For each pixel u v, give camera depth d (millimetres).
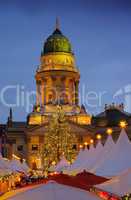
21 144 131000
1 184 38344
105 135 127250
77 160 37344
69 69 142625
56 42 147750
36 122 132375
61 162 48688
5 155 130125
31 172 54875
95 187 15758
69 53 147125
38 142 126125
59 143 86750
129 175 16062
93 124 135375
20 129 131500
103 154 28359
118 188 15688
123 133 24016
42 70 142625
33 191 11539
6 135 131500
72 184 15070
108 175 21250
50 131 89062
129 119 133250
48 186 11781
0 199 12203
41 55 148250
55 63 143875
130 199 16719
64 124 89938
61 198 11062
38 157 120500
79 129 126875
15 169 44594
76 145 123250
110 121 133500
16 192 13070
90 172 22422
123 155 22656
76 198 11148
